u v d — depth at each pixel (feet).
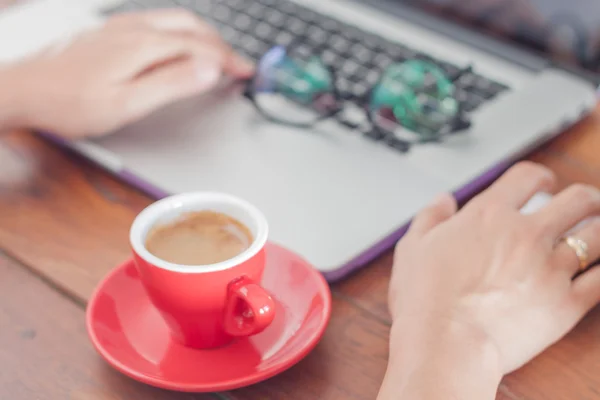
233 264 1.78
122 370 1.81
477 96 2.79
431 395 1.66
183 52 2.85
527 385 1.87
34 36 3.25
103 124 2.68
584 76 2.90
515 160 2.60
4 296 2.13
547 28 3.02
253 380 1.79
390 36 3.12
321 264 2.15
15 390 1.87
